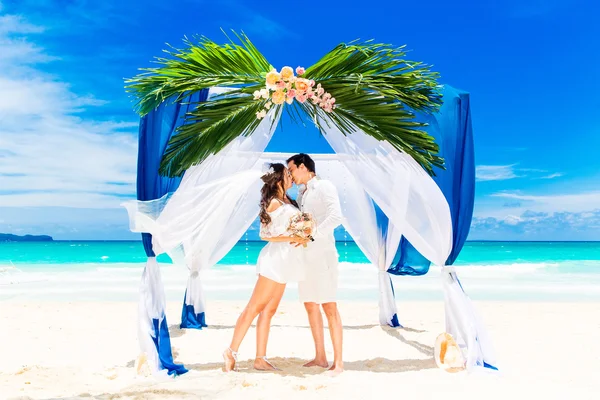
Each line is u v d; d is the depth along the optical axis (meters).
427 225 4.84
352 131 4.81
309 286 4.73
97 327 7.29
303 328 7.19
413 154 4.73
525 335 6.75
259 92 4.54
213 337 6.45
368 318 8.12
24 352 5.69
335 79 4.69
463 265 24.14
